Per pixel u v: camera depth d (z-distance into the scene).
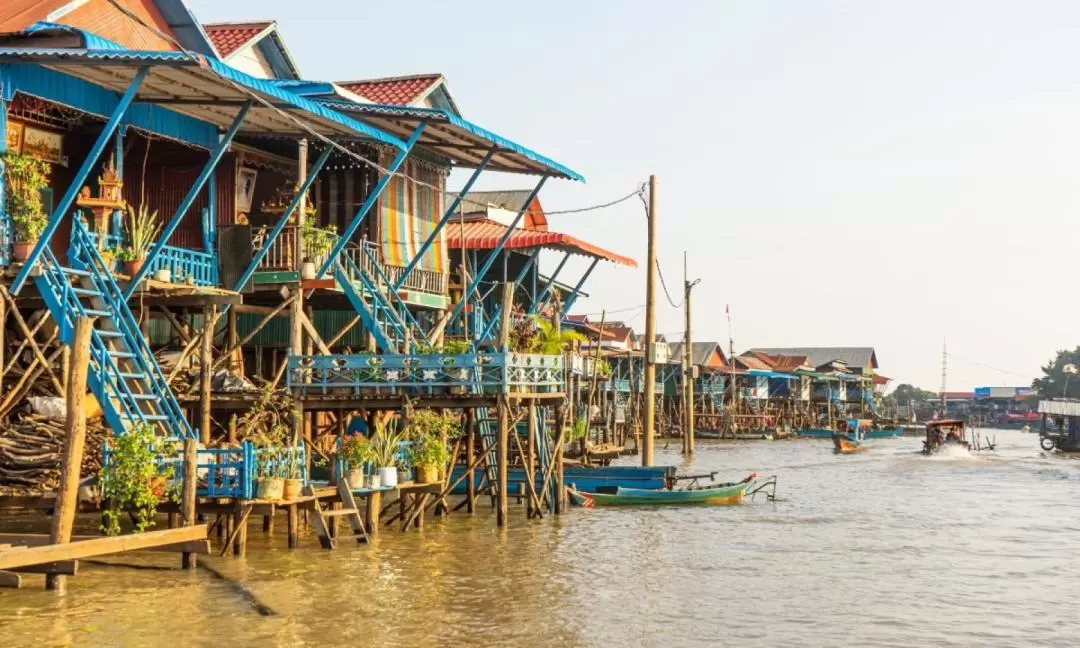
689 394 67.88
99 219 24.89
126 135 27.59
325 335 34.75
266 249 27.95
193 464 20.53
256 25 31.70
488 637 17.48
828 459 68.94
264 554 22.95
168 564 21.55
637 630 18.30
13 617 17.48
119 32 26.70
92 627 17.06
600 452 45.91
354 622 17.98
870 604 20.94
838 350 139.25
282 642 16.67
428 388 26.83
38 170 24.12
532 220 49.78
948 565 25.55
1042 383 172.88
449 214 32.97
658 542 27.52
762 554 26.38
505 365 26.77
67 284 22.73
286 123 27.88
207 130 28.11
